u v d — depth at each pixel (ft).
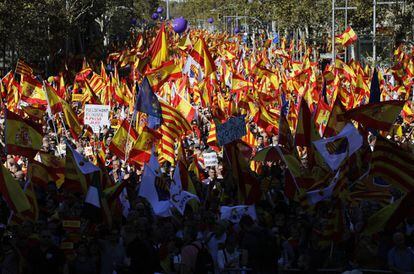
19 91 187.62
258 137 149.89
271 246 69.00
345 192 86.07
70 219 79.30
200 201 93.50
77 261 74.43
